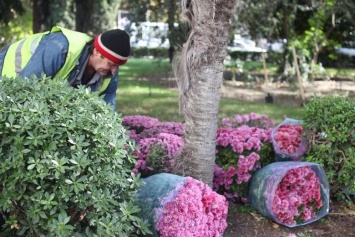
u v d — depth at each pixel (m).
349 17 11.67
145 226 3.29
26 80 3.37
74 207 3.09
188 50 4.08
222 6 3.93
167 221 3.50
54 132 2.98
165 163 4.50
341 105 4.80
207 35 3.98
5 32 17.12
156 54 19.34
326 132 4.74
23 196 2.96
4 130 2.97
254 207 4.56
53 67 3.88
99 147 3.08
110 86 4.38
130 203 3.22
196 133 4.16
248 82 15.99
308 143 4.89
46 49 3.89
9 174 2.97
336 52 17.27
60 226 2.90
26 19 17.36
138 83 15.65
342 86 15.41
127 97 12.48
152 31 13.01
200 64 4.04
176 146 4.60
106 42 3.92
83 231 3.21
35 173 2.91
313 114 4.88
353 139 4.68
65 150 3.02
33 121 2.98
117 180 3.14
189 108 4.14
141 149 4.64
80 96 3.36
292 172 4.41
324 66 18.83
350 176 4.73
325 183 4.54
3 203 2.97
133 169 4.37
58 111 3.13
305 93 13.93
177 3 10.93
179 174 4.25
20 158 2.91
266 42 16.16
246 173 4.60
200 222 3.60
